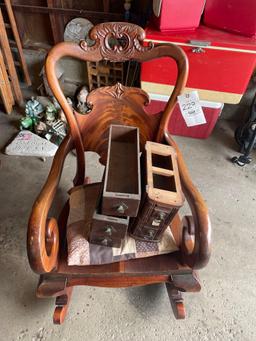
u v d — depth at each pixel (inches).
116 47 29.3
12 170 59.9
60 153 31.4
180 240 31.5
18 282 42.7
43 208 24.9
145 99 32.1
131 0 63.6
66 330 38.6
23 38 80.0
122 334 38.7
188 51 51.1
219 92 57.1
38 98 73.9
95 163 62.9
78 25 70.2
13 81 72.4
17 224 49.8
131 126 33.8
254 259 48.1
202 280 44.8
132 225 29.9
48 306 40.6
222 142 70.6
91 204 33.2
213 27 54.4
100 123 33.7
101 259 29.2
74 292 42.2
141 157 31.1
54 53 27.5
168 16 48.8
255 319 41.2
